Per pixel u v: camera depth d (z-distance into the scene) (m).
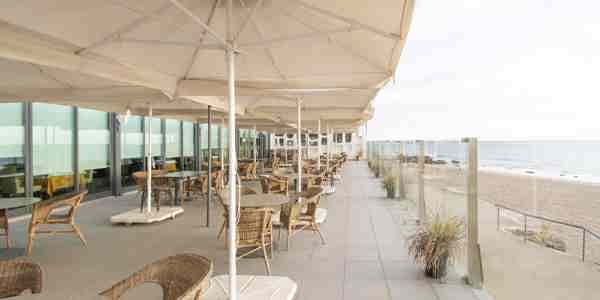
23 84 3.96
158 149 12.39
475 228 3.58
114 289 2.23
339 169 16.17
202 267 2.11
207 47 2.53
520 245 2.76
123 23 2.58
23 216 7.10
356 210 7.66
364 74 3.29
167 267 2.31
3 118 6.91
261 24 2.89
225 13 2.77
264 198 4.94
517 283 2.80
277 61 3.35
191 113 7.39
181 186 8.48
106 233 5.73
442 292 3.47
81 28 2.43
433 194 5.25
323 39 2.98
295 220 4.97
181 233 5.71
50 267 4.16
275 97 5.39
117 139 9.95
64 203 4.83
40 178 7.72
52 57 2.29
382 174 13.07
